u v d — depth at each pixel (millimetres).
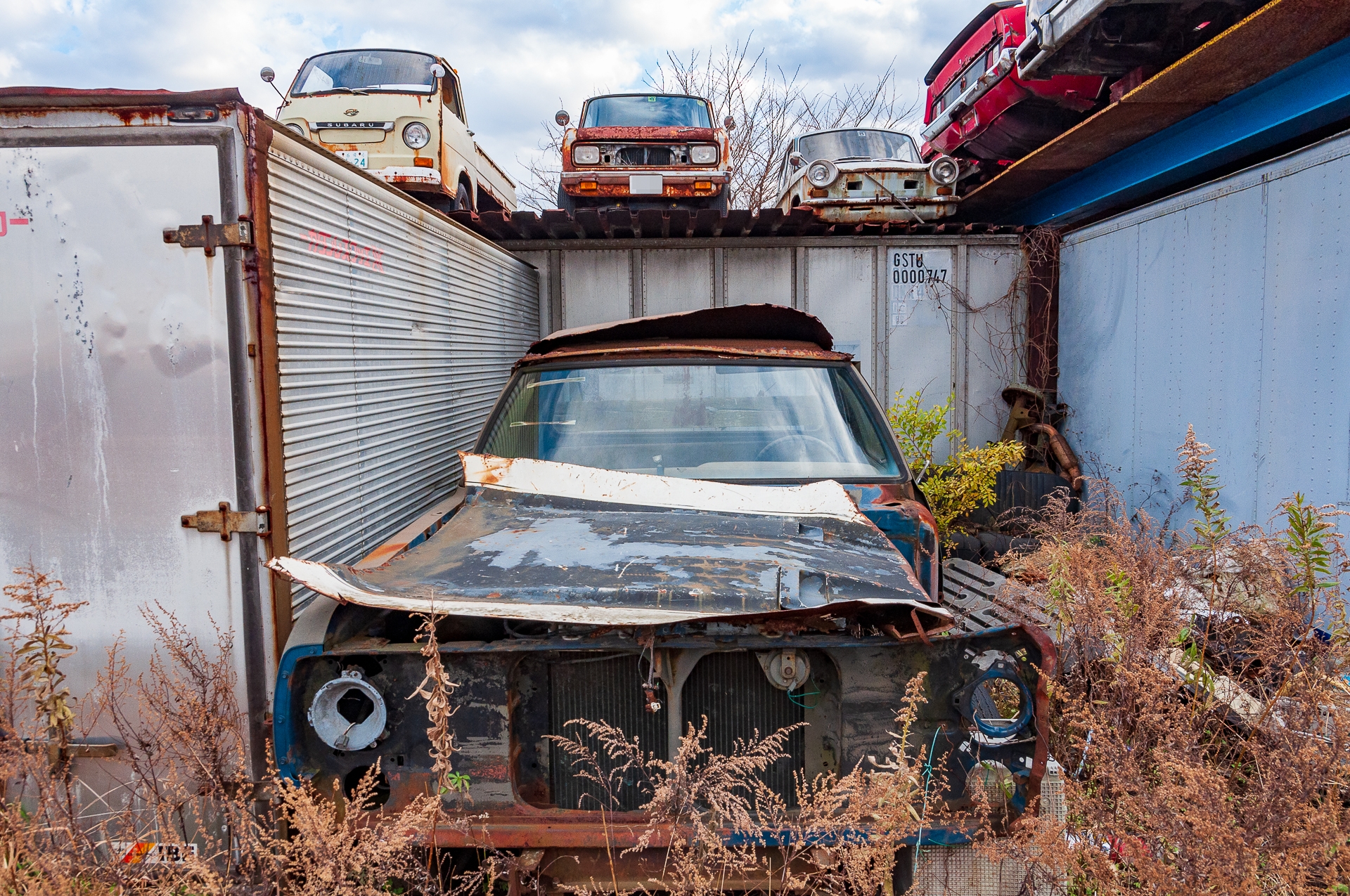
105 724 2379
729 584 2061
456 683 2033
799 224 7000
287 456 2484
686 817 1989
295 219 2568
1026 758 1997
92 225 2316
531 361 3492
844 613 1937
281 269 2465
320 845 1760
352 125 6938
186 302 2318
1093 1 4754
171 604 2387
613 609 1966
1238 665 2645
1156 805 1871
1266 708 2316
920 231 7469
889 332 7520
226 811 2080
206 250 2303
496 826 1997
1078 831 2016
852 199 7227
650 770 2113
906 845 2074
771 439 3123
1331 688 2092
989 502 5730
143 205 2303
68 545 2395
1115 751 2045
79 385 2357
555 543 2385
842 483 2930
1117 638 2451
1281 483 4531
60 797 2299
